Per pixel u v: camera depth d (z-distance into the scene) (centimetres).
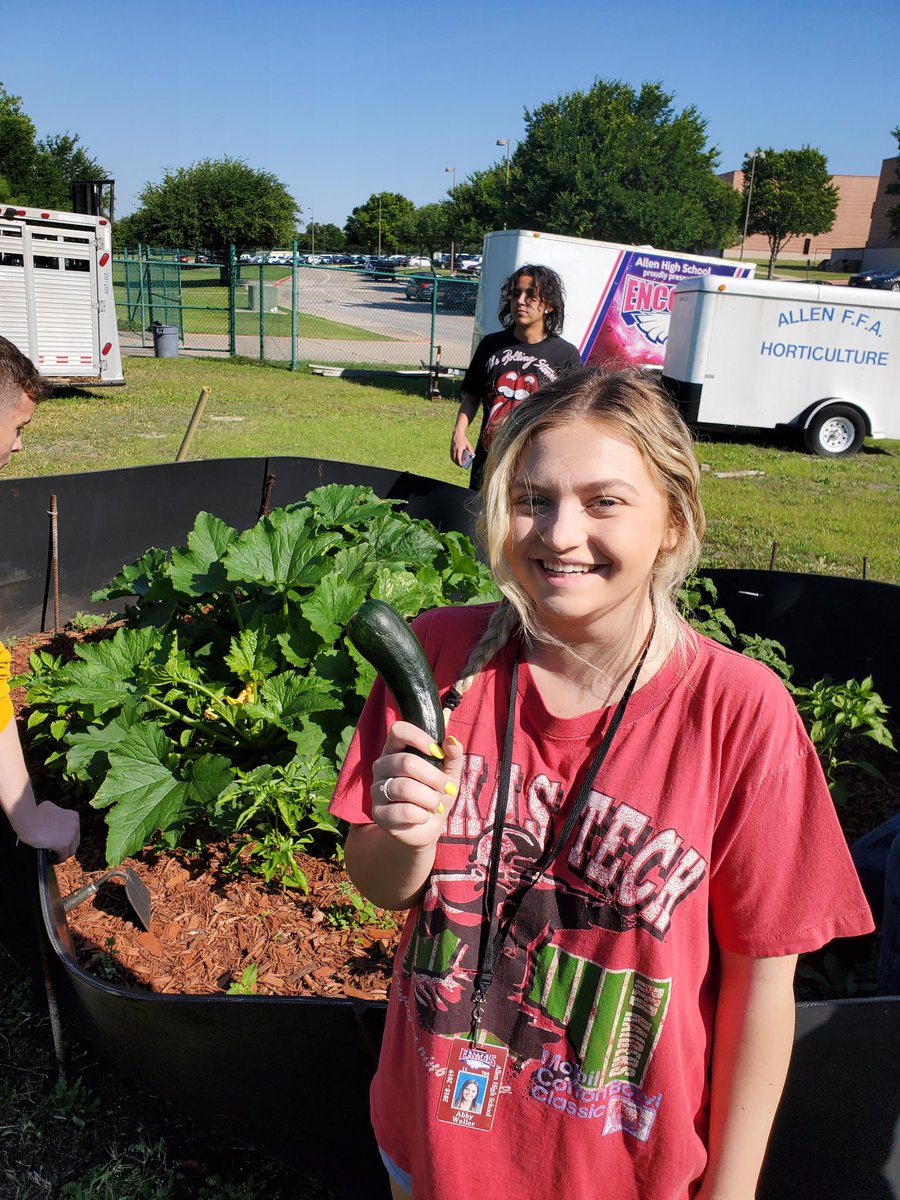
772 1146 215
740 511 1082
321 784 334
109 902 323
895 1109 216
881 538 970
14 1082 272
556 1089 137
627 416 128
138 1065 254
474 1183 142
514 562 136
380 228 10050
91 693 373
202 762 339
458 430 593
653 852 131
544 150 5222
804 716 439
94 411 1540
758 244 9488
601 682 138
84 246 1596
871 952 330
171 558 489
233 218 5934
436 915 141
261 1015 221
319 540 442
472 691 145
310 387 2002
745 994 137
